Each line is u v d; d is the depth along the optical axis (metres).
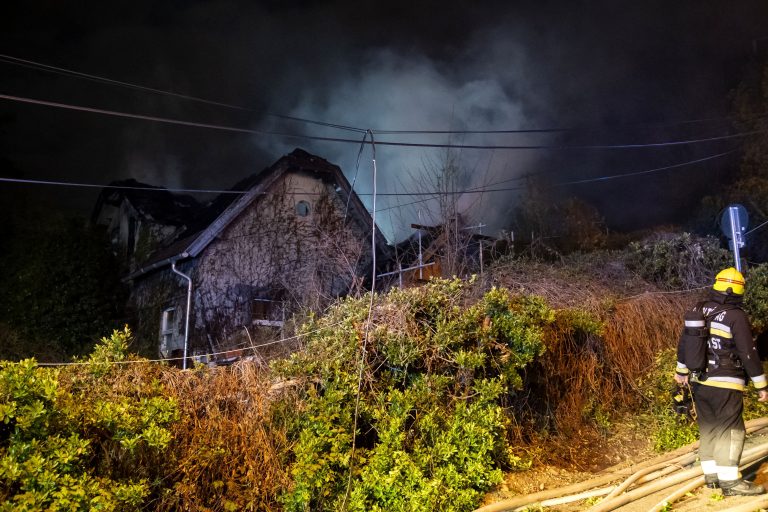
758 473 6.14
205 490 5.22
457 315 7.29
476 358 6.96
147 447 4.90
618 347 9.84
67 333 20.77
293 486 5.54
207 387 5.55
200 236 18.97
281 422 5.84
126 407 4.74
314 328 7.33
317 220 21.27
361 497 5.75
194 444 5.17
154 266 20.27
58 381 4.70
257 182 20.16
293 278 20.27
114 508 4.26
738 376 5.55
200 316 18.89
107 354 5.29
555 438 8.28
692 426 8.40
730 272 5.77
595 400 9.14
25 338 19.28
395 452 6.02
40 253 21.31
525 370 8.05
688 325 5.79
